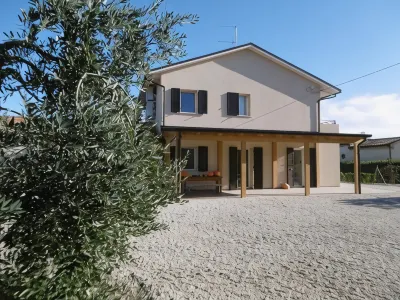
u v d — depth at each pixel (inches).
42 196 92.0
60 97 83.6
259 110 641.6
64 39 94.9
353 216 338.6
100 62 96.9
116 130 83.8
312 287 152.3
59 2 87.0
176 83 585.6
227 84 620.1
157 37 113.1
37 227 92.4
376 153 1247.5
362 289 148.9
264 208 390.3
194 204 419.8
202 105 597.3
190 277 166.9
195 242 235.9
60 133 76.6
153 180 110.9
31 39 90.4
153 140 109.9
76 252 96.3
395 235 253.9
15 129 83.9
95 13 92.9
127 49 105.3
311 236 251.9
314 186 679.7
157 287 153.9
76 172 81.4
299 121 670.5
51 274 104.2
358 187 553.6
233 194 536.7
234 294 145.6
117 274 170.4
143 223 112.7
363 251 210.1
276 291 148.3
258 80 644.1
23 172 84.4
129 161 88.9
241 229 278.2
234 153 624.7
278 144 654.5
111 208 92.7
